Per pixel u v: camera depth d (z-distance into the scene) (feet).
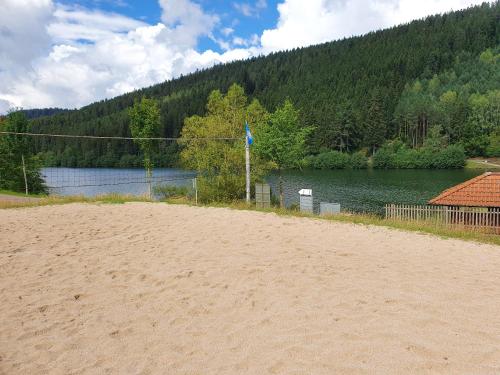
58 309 17.56
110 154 233.35
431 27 538.47
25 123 102.37
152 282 20.90
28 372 12.75
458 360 13.01
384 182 161.38
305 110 305.12
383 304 17.72
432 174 195.93
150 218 38.88
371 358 13.09
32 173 104.78
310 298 18.49
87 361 13.41
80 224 35.12
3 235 30.32
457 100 307.78
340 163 234.99
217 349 13.99
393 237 34.76
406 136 292.40
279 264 23.79
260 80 527.81
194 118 84.74
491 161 249.14
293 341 14.34
